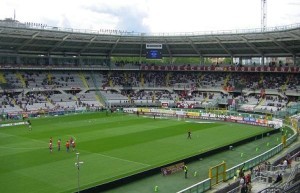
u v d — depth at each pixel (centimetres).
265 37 9956
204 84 12175
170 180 4422
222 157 5538
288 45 10106
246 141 6556
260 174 4062
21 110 9762
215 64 12138
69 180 4331
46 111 9794
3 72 10925
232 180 4306
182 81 12519
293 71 10588
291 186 3466
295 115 8506
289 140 6159
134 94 12112
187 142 6488
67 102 10869
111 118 9325
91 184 4194
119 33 11331
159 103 11569
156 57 11712
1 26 9025
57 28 10106
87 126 8050
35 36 9894
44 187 4084
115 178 4419
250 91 11212
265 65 11244
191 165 5078
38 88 10925
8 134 7088
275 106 10162
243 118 8831
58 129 7638
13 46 10412
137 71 13012
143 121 8894
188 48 11944
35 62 11325
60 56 11744
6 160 5172
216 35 10706
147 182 4334
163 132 7394
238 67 11600
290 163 4528
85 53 12125
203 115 9544
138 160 5238
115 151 5734
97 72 12638
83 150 5778
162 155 5541
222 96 11544
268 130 7494
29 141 6431
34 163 5022
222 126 8281
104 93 11888
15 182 4241
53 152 5641
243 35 10262
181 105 11288
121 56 12619
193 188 3794
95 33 10800
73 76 12081
